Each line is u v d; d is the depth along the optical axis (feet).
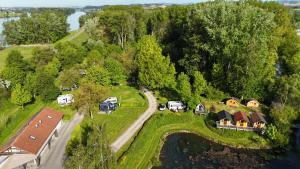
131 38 507.30
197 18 360.48
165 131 265.75
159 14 503.61
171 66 322.96
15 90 286.66
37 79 312.29
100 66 351.05
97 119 273.54
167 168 217.97
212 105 307.37
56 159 213.87
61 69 410.72
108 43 524.52
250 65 301.02
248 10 325.62
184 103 298.35
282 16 437.17
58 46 457.68
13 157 195.72
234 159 230.07
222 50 320.91
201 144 250.78
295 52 379.35
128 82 376.27
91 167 160.56
